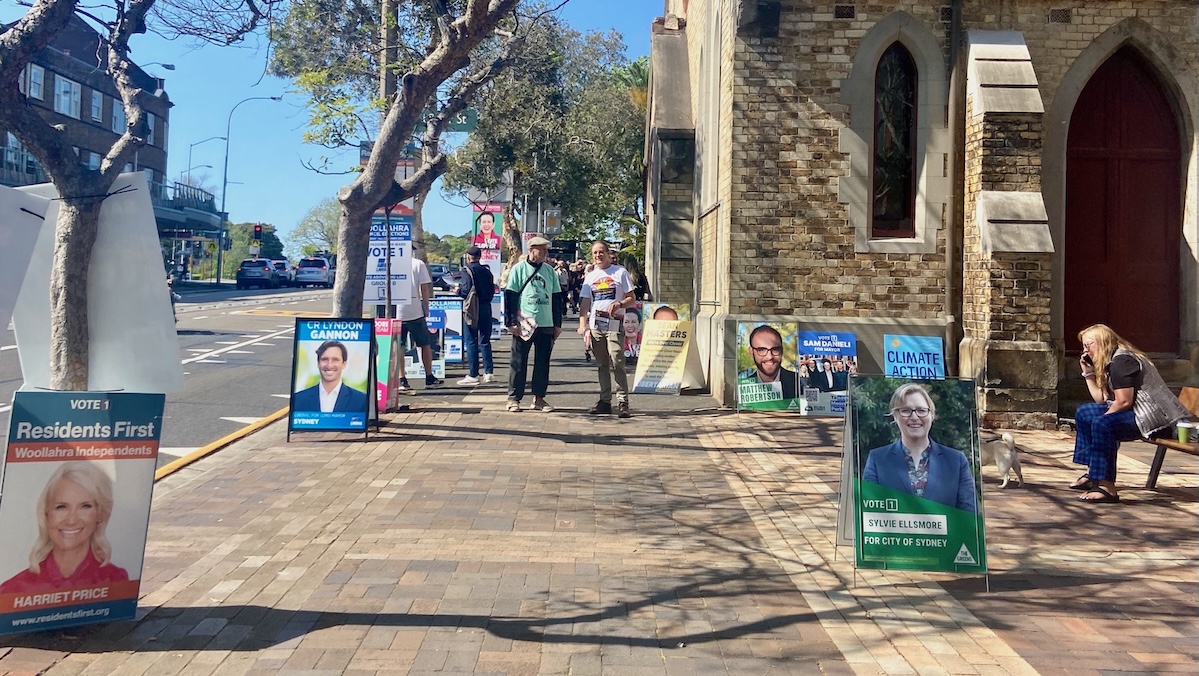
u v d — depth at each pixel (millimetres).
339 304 10219
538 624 4832
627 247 41469
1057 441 9984
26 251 4957
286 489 7516
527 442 9484
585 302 11250
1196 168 11281
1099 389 7688
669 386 13023
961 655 4539
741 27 11438
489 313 14008
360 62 11703
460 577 5504
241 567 5625
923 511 5566
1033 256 10516
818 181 11508
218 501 7137
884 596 5371
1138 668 4414
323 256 67375
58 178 5625
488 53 16062
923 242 11492
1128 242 11625
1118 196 11617
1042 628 4918
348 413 9508
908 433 5629
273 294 45031
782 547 6230
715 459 8867
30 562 4527
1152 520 6988
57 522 4594
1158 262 11602
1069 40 11328
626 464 8586
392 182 10086
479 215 21719
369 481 7797
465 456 8797
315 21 11219
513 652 4484
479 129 24703
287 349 18859
